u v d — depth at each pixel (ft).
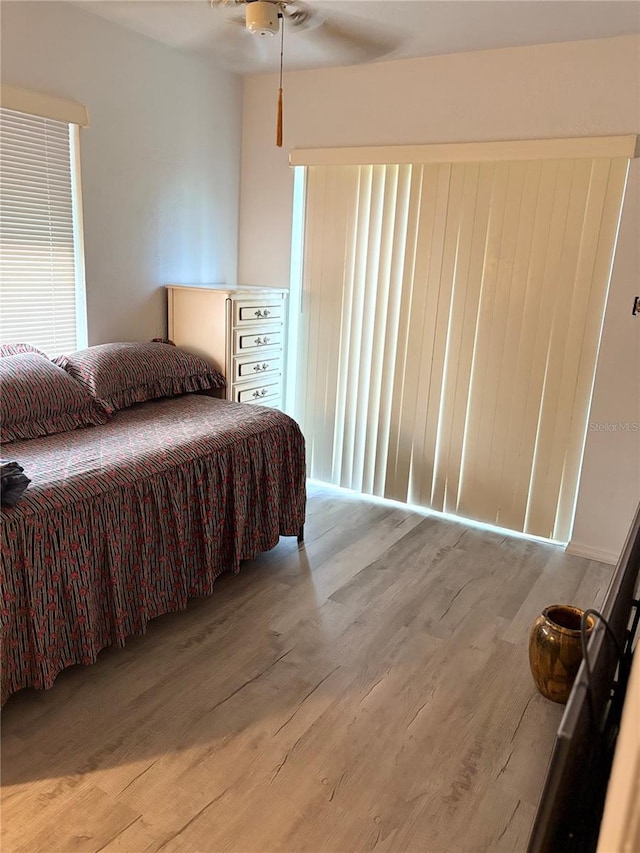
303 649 7.37
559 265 9.57
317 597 8.50
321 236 11.57
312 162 11.29
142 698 6.46
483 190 9.91
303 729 6.12
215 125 11.64
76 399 8.44
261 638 7.55
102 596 6.81
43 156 8.91
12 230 8.72
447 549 10.08
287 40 9.61
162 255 11.11
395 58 10.19
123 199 10.17
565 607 6.91
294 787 5.46
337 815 5.20
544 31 8.68
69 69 8.94
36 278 9.18
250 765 5.67
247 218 12.61
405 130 10.48
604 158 8.93
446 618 8.12
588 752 3.84
